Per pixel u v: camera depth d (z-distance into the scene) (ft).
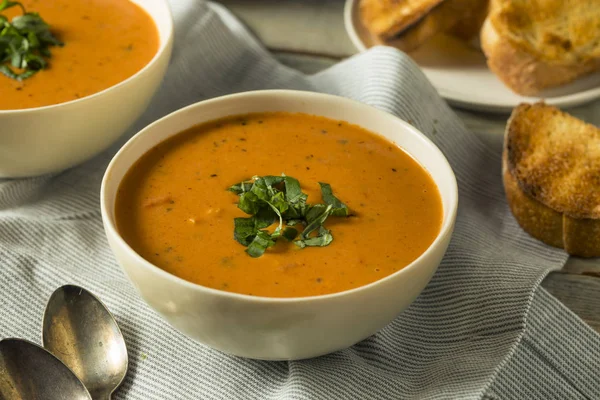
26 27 2.19
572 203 2.08
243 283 1.69
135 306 1.90
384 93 2.25
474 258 2.03
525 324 1.91
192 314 1.64
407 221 1.81
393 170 1.91
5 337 1.86
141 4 2.36
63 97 2.10
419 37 2.65
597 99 2.56
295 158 1.92
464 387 1.80
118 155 1.83
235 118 2.00
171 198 1.82
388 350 1.89
